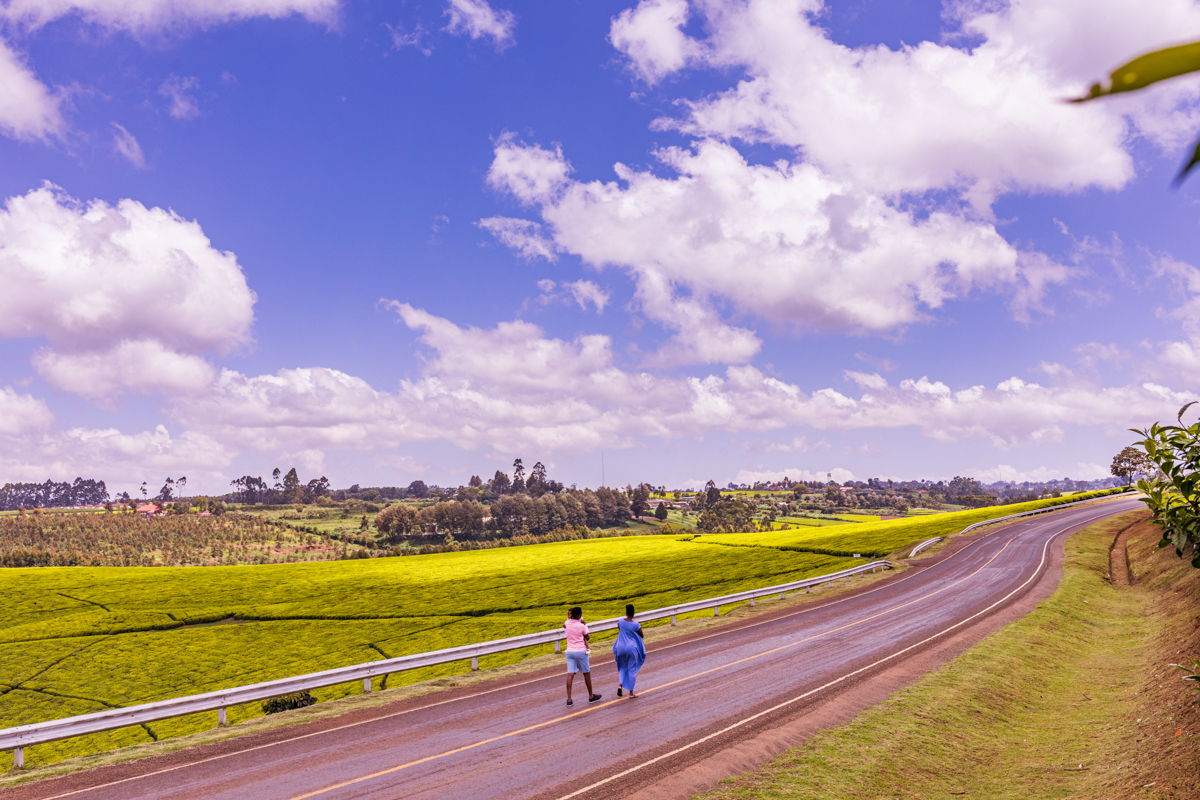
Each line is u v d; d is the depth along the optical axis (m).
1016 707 17.50
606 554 82.56
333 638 53.22
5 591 69.69
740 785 12.16
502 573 73.69
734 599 33.78
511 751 14.07
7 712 42.41
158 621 59.19
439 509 175.62
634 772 12.84
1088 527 64.50
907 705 16.36
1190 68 0.87
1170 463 6.12
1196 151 1.03
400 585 70.44
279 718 16.88
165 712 16.30
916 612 29.39
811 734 14.62
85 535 177.88
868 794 12.08
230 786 12.63
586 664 17.39
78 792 12.52
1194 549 6.04
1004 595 32.97
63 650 52.50
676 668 20.94
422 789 12.33
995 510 91.75
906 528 77.81
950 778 13.16
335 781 12.76
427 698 18.48
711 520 191.62
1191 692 15.01
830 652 22.27
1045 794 12.34
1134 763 12.62
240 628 57.31
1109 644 24.48
